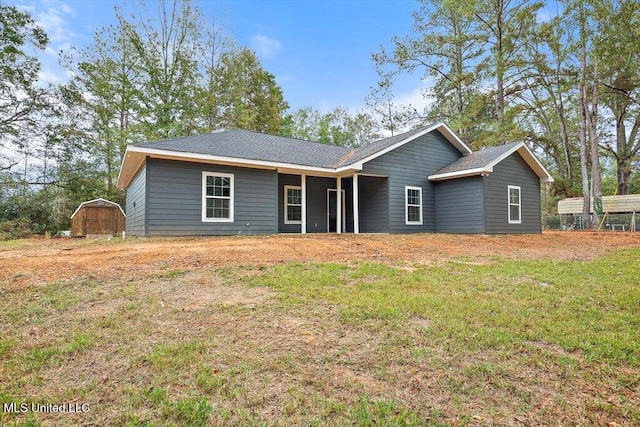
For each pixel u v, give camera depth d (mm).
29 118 21672
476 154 15969
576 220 24484
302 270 6129
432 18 23234
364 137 37688
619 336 3582
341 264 6758
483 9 20938
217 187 11727
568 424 2295
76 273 5730
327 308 4227
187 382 2688
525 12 19641
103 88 23234
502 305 4512
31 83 21312
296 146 15594
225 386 2617
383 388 2627
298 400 2467
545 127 29359
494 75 21219
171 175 10953
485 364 2992
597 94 19984
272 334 3506
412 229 14977
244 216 12195
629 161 24953
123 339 3402
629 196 22938
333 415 2320
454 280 5824
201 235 11344
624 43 16250
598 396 2596
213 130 27891
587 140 27438
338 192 14633
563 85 21594
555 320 4039
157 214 10672
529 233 15617
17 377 2779
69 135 23062
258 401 2455
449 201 15148
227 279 5457
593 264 7590
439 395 2564
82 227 19953
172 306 4297
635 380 2795
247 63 30828
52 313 4113
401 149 14875
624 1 15922
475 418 2322
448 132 15984
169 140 11430
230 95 28547
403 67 24125
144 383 2680
